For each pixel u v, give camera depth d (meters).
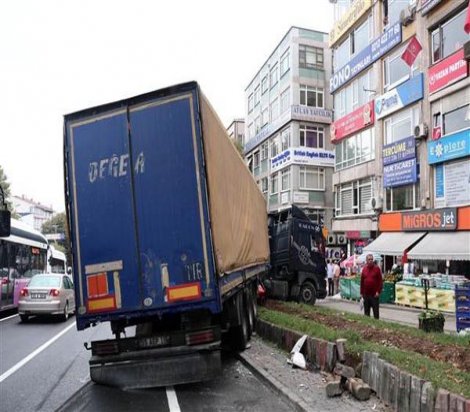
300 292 19.44
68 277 18.45
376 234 28.78
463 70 21.45
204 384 7.88
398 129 27.05
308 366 8.33
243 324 10.37
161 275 7.06
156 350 7.37
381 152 28.48
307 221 19.98
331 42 36.25
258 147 53.75
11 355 10.66
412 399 5.49
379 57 28.91
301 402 6.34
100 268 7.19
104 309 7.11
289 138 43.50
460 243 20.56
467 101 21.41
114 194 7.25
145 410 6.54
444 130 22.97
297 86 43.09
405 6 26.86
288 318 11.12
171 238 7.09
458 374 5.72
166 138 7.18
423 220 23.66
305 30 43.72
